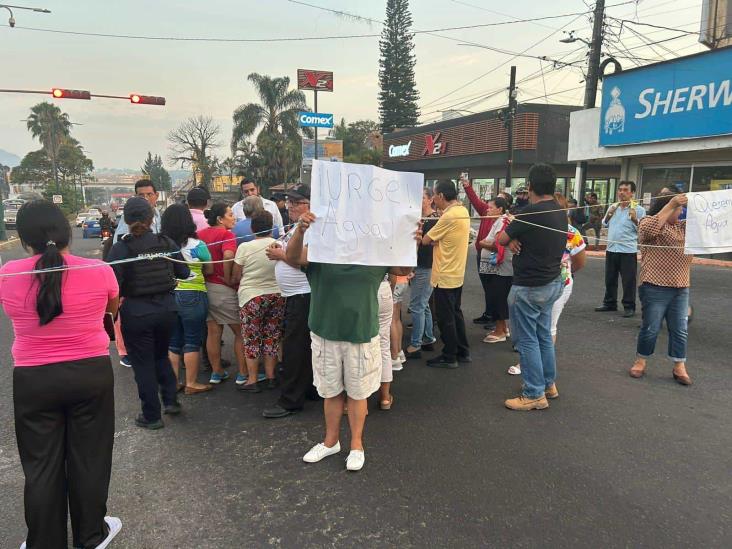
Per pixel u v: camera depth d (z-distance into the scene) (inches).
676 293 174.2
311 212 112.8
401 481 119.5
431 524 103.7
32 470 90.7
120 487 118.7
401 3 1815.9
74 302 90.1
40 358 89.8
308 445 138.9
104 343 96.9
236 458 132.0
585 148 602.9
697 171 509.0
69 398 91.6
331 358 123.8
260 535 101.2
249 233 202.8
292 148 1348.4
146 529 103.4
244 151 1422.2
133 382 187.6
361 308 119.6
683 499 111.4
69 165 2699.3
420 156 1277.1
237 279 175.6
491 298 243.0
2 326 280.4
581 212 590.2
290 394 158.2
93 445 95.8
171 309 146.1
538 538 99.0
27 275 87.6
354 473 123.3
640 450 132.9
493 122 999.6
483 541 98.3
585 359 206.8
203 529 103.3
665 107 488.4
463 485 117.4
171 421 154.7
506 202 239.6
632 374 185.6
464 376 190.9
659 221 169.9
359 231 115.6
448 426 148.3
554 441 138.2
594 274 426.3
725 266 464.4
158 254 138.9
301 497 113.7
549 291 153.4
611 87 549.3
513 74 787.4
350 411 127.0
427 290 209.8
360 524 104.0
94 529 96.8
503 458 129.4
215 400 171.6
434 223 208.4
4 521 107.0
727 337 233.8
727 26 539.5
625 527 102.1
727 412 155.7
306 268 125.6
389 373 158.2
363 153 1482.5
